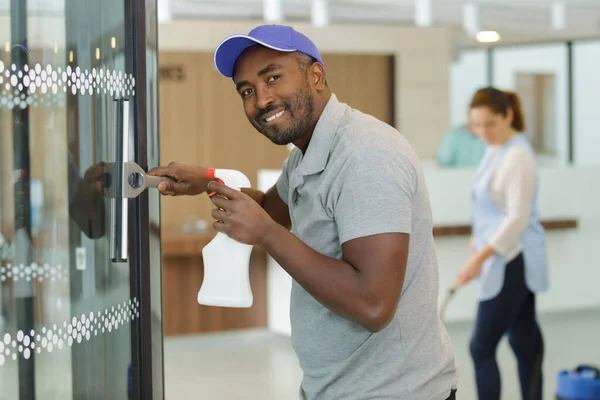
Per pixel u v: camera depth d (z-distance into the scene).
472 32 8.37
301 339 2.04
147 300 1.85
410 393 1.96
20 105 1.52
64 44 1.60
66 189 1.62
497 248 3.86
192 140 8.53
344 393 1.99
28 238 1.54
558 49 11.30
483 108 3.96
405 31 9.38
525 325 4.06
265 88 1.92
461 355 5.91
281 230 1.80
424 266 1.99
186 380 5.48
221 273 1.91
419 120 9.48
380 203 1.81
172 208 8.26
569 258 7.60
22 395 1.55
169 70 8.43
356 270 1.81
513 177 3.89
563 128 11.39
